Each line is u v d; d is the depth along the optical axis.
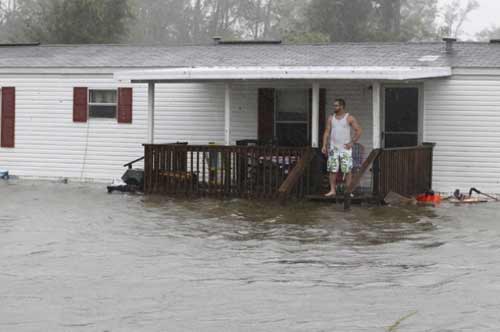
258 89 27.22
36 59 29.70
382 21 68.38
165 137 28.02
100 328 11.57
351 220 20.36
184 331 11.44
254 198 24.20
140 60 28.45
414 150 24.30
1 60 29.94
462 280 14.19
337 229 19.09
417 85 25.89
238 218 20.66
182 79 24.38
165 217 20.81
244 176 24.45
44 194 25.31
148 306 12.62
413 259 15.84
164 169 25.12
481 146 25.05
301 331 11.41
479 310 12.39
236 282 14.07
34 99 29.11
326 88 26.70
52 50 31.28
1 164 29.62
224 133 27.48
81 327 11.61
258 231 18.83
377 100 23.27
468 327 11.58
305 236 18.20
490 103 24.91
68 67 28.59
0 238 17.94
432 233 18.59
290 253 16.41
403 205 23.02
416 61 25.88
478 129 25.05
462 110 25.12
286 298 13.05
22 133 29.33
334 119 23.17
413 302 12.82
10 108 29.38
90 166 28.72
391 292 13.40
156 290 13.55
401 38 68.44
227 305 12.66
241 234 18.45
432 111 25.36
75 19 56.38
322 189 24.50
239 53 28.86
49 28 56.69
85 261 15.68
